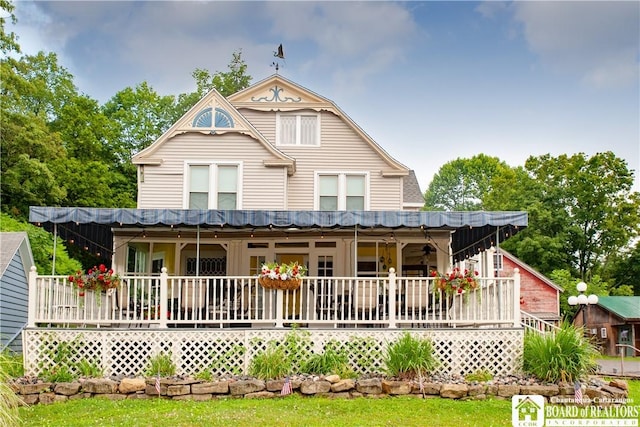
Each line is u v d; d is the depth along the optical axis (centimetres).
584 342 1271
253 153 1945
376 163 2066
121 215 1377
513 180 4962
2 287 2039
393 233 1670
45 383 1216
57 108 3916
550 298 3669
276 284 1340
